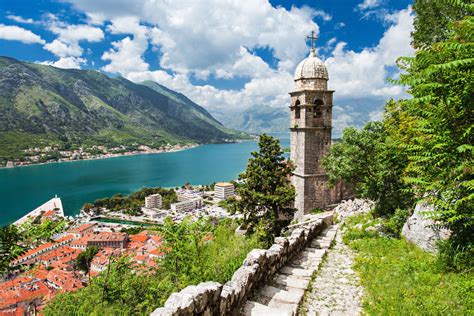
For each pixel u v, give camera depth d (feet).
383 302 24.36
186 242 35.60
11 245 26.08
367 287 28.04
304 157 107.86
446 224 27.27
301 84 108.17
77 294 42.98
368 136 72.28
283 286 28.17
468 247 26.37
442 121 21.71
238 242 42.22
